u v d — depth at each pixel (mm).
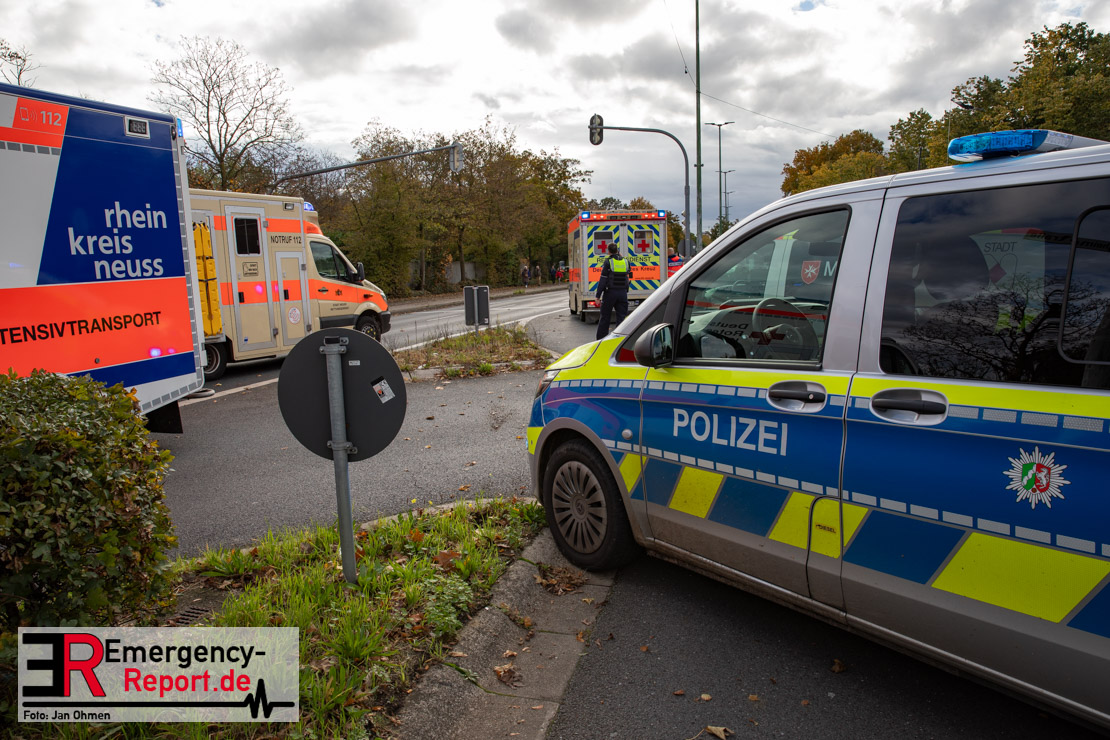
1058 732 2529
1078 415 2021
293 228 12453
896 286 2545
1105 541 1945
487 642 3176
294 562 3840
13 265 5273
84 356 5793
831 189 2877
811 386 2711
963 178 2455
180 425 6879
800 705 2730
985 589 2213
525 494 5176
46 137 5469
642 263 19953
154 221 6422
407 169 39375
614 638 3252
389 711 2607
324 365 3311
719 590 3672
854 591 2590
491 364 11062
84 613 2447
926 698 2746
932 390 2359
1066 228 2184
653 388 3396
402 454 6449
